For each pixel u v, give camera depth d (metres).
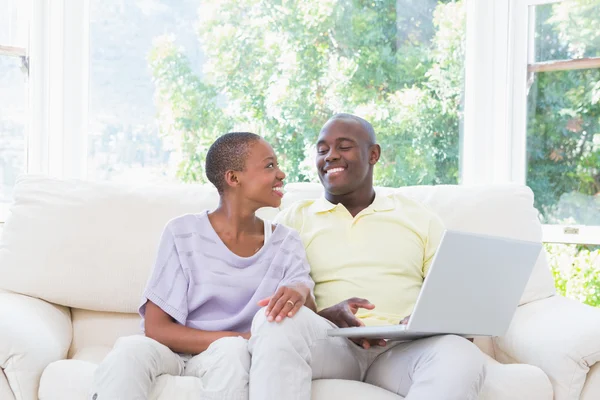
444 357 1.50
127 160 2.82
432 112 2.85
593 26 2.67
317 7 2.84
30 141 2.73
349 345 1.73
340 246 1.96
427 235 1.99
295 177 2.86
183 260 1.81
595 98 2.68
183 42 2.83
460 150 2.86
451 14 2.84
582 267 2.71
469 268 1.48
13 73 2.71
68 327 2.01
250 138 1.90
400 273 1.94
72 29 2.75
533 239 2.15
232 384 1.52
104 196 2.12
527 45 2.77
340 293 1.91
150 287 1.77
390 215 1.99
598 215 2.68
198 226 1.86
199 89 2.84
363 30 2.85
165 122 2.83
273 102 2.85
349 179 1.99
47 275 2.00
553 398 1.69
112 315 2.08
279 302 1.59
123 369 1.48
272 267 1.84
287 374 1.49
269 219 2.18
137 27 2.82
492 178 2.81
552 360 1.69
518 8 2.77
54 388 1.62
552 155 2.74
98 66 2.80
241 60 2.84
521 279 1.57
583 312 1.85
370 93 2.86
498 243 1.49
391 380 1.65
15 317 1.76
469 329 1.56
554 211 2.74
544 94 2.75
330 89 2.85
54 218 2.06
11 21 2.72
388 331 1.52
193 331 1.72
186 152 2.84
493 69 2.80
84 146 2.78
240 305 1.82
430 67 2.85
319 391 1.57
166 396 1.53
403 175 2.86
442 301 1.48
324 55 2.85
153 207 2.12
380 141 2.86
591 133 2.69
